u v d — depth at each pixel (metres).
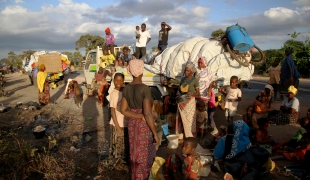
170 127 5.89
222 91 5.76
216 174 3.76
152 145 3.16
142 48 9.49
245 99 9.47
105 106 8.49
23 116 7.19
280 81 8.57
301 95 10.09
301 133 4.38
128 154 3.67
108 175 3.64
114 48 10.11
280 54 18.94
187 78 4.70
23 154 3.93
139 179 3.10
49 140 4.78
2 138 5.08
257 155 3.60
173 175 3.16
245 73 5.79
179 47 6.10
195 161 3.10
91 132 5.66
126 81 7.58
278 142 4.70
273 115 6.25
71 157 4.32
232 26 5.28
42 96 8.59
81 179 3.62
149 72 6.73
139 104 3.02
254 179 3.29
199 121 5.10
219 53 5.52
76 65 40.25
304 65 18.03
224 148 3.96
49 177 3.60
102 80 8.51
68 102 9.32
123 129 3.62
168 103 6.37
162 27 8.70
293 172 3.68
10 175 3.54
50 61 13.27
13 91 12.66
